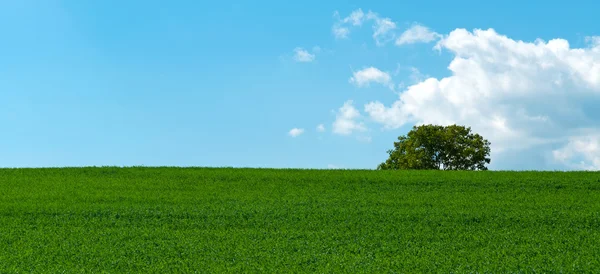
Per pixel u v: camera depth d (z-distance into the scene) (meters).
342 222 22.06
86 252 17.58
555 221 22.44
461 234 20.16
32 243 18.78
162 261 16.55
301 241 19.02
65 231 20.78
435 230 21.05
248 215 23.42
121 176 34.31
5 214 23.59
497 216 23.28
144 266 16.08
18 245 18.56
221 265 15.99
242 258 16.78
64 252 17.59
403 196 27.92
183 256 17.19
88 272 15.38
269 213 23.73
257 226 21.61
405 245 18.66
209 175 34.47
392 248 18.09
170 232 20.59
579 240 19.31
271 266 15.94
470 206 25.44
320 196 27.83
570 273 15.16
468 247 18.47
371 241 19.17
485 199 27.23
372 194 28.41
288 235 19.91
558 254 17.36
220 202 26.27
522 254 17.20
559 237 19.78
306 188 30.12
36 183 31.67
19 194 28.06
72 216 23.23
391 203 26.17
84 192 28.78
